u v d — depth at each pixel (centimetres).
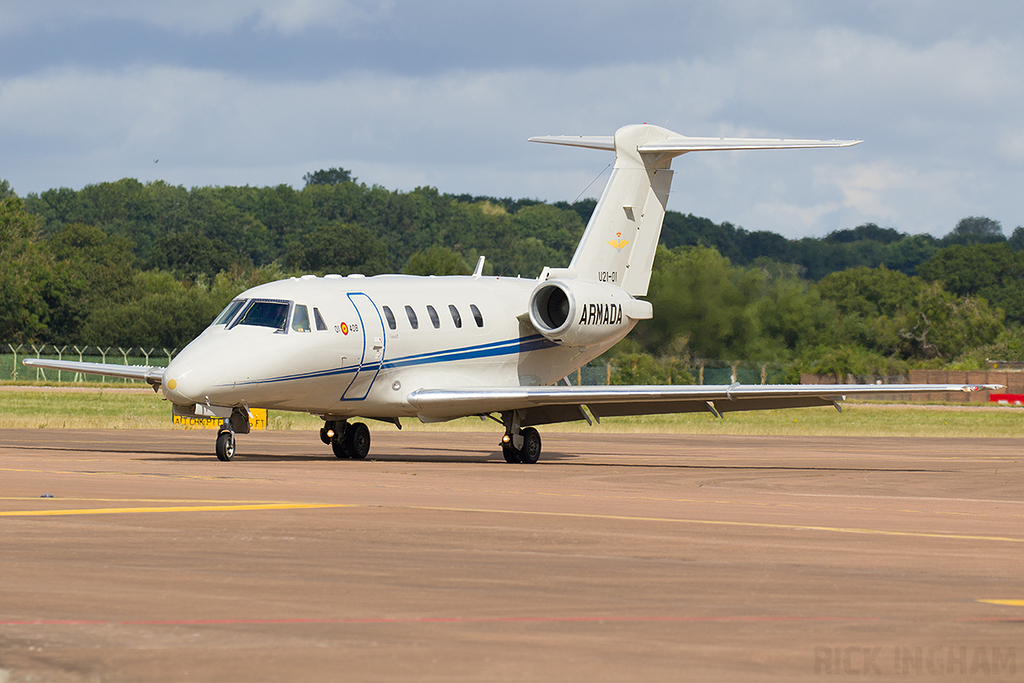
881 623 2888
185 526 4466
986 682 2366
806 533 4616
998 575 3656
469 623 2827
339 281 9012
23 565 3559
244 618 2852
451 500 5684
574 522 4819
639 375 19150
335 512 5000
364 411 8956
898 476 8238
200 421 14275
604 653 2547
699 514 5275
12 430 12519
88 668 2384
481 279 10369
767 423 19800
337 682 2298
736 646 2625
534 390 8800
